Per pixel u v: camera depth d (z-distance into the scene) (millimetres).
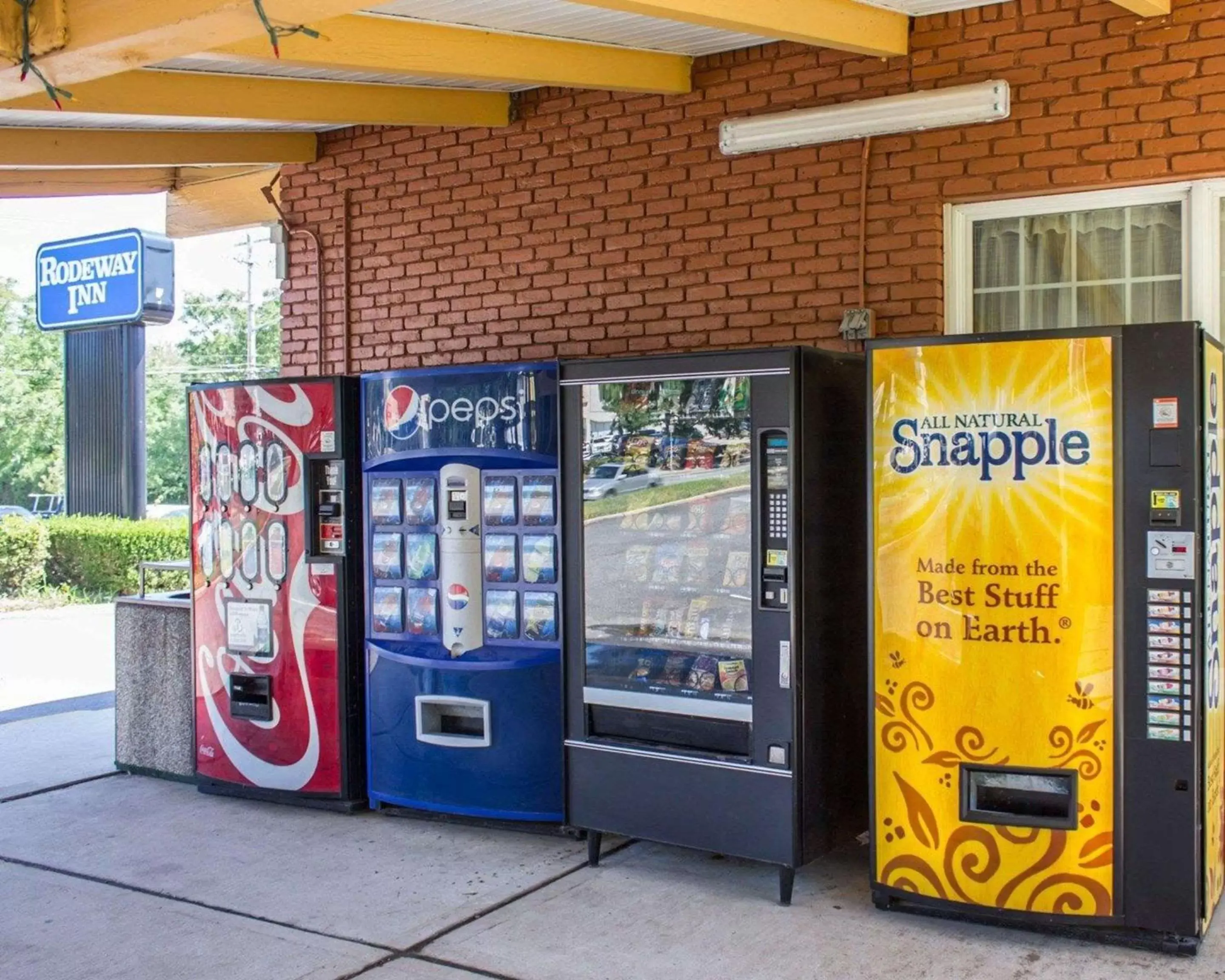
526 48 5289
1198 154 4805
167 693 6355
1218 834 4340
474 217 6664
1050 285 5281
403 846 5270
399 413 5559
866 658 4660
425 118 6215
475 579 5457
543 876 4867
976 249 5422
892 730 4316
